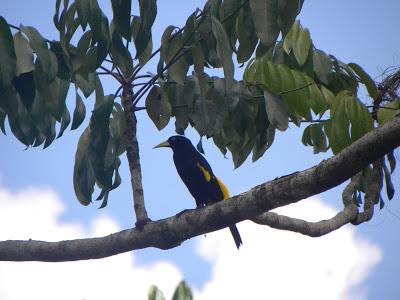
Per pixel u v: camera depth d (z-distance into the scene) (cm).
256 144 1154
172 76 1061
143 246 990
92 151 1052
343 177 783
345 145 973
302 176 826
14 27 984
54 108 1102
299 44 1120
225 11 1014
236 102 1080
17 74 971
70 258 1005
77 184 1187
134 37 1148
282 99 1053
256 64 1109
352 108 971
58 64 1072
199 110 1080
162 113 1096
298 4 902
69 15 1044
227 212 914
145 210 1016
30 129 1160
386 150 728
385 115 1079
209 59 1070
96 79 1140
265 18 889
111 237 997
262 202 876
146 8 998
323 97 1119
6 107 1084
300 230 1044
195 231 953
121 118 1196
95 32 984
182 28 1054
